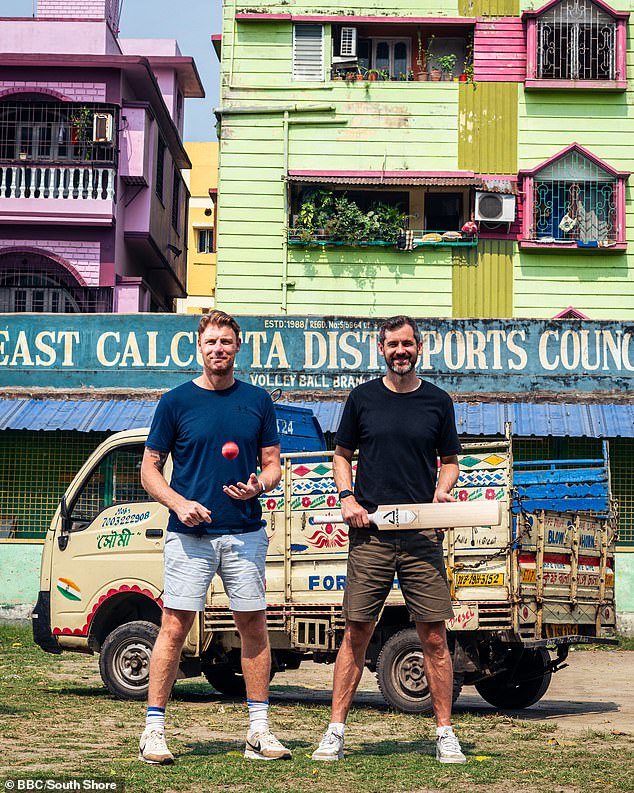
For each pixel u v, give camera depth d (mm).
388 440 6273
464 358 17219
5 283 22906
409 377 6355
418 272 21609
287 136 21828
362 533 6277
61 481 17312
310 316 17422
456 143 21781
